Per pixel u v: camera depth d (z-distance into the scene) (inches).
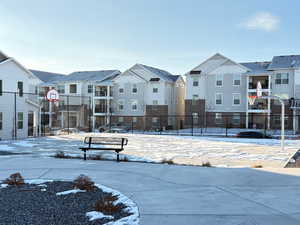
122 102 1815.9
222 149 621.0
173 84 1862.7
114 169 359.6
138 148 634.8
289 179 301.1
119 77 1822.1
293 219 184.9
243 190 259.3
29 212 196.5
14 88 1015.0
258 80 1534.2
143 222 179.5
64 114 1839.3
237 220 183.0
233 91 1572.3
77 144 687.7
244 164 421.7
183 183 286.7
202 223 177.9
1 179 302.0
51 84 1897.1
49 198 231.0
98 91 1817.2
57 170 351.9
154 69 1911.9
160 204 217.5
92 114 1765.5
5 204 214.5
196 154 536.7
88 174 329.1
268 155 523.5
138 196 239.5
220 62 1638.8
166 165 390.6
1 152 542.0
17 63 1019.9
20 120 1039.0
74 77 1966.0
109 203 203.2
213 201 225.6
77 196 236.8
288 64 1444.4
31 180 296.5
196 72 1668.3
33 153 526.3
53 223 176.2
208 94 1635.1
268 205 214.7
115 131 1354.6
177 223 177.9
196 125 1658.5
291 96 1414.9
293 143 762.8
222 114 1596.9
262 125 1491.1
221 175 322.7
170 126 1744.6
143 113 1760.6
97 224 175.3
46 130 1311.5
